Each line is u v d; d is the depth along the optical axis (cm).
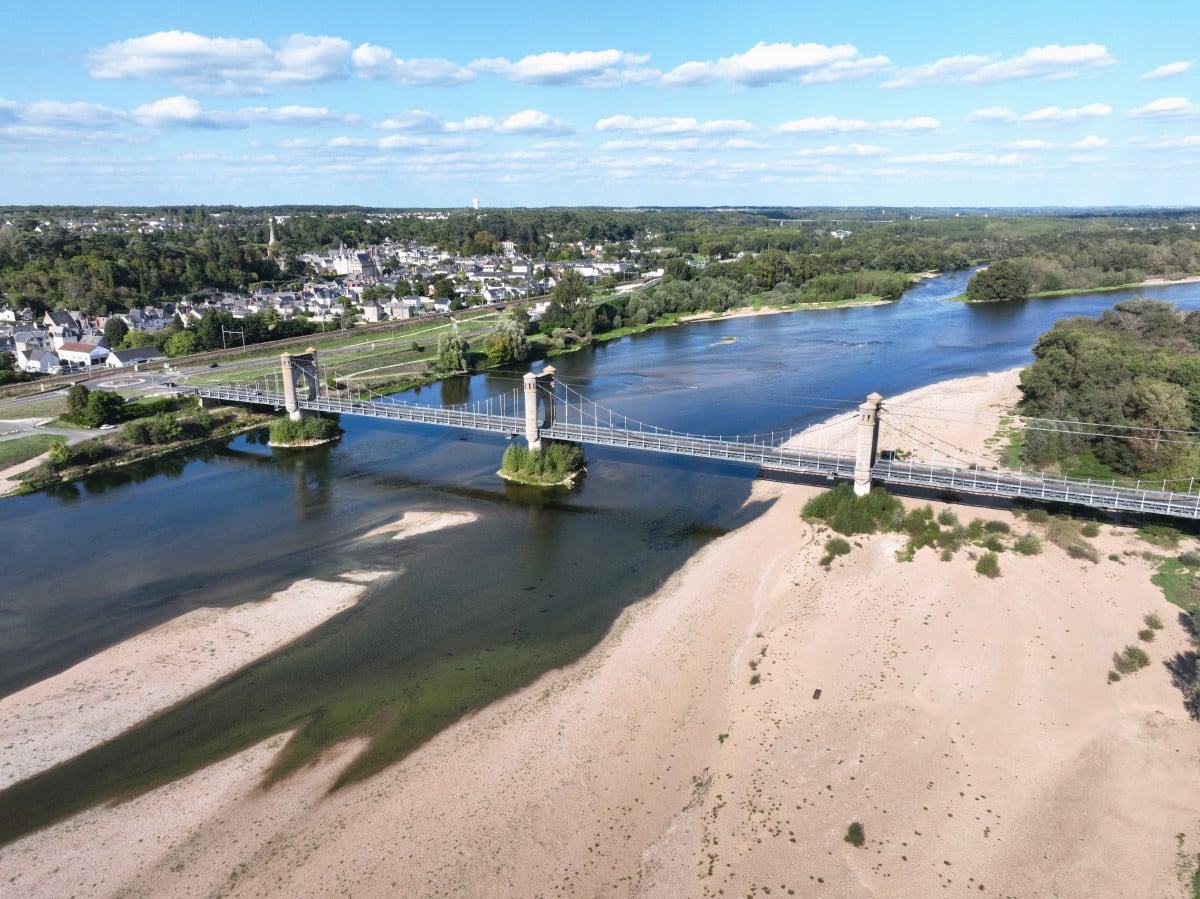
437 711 4612
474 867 3466
